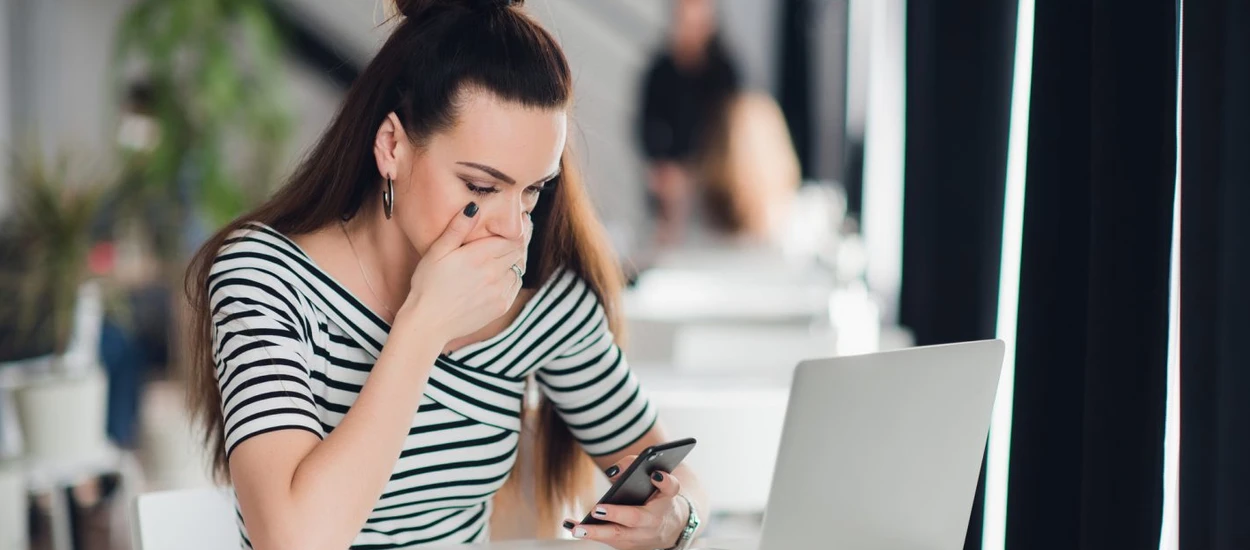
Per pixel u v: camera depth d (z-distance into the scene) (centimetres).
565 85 136
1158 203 140
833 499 122
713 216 538
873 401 118
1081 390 154
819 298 407
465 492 155
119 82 482
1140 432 140
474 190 135
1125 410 140
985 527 192
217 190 451
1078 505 155
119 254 436
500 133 132
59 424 313
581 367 163
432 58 134
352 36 575
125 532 380
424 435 150
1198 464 137
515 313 157
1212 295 135
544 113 134
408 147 137
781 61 550
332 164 146
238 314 136
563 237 160
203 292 147
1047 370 155
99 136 600
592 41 559
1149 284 140
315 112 589
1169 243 141
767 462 209
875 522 126
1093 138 142
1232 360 134
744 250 534
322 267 147
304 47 579
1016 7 206
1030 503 156
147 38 461
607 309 166
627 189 552
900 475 125
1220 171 135
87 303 378
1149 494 141
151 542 153
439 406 150
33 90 592
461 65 132
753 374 283
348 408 148
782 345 323
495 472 157
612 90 561
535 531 175
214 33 461
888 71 332
